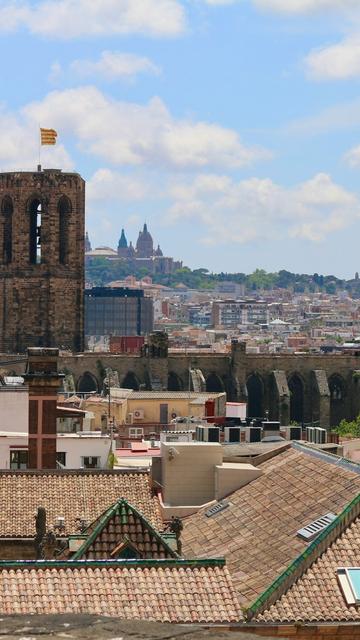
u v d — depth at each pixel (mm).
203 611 119000
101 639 68750
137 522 150250
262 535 151375
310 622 124312
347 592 128125
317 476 162375
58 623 70625
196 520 174000
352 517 137875
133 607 117625
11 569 120125
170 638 69500
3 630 69625
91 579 119875
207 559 124062
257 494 169250
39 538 175625
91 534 155375
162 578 121250
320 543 134500
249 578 135250
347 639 124000
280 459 180500
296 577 130625
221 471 178625
